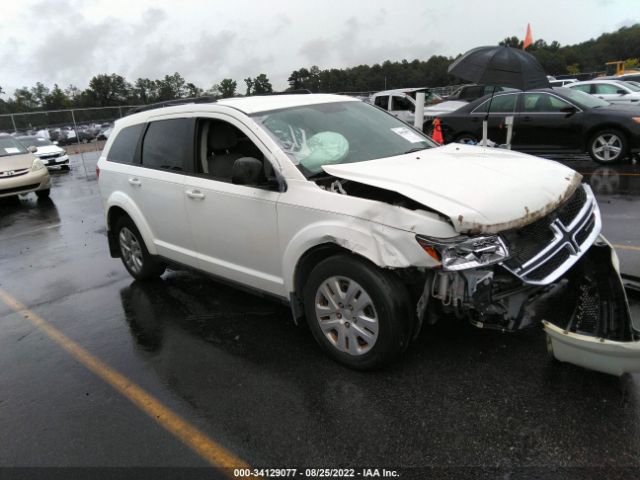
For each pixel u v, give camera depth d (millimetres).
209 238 4074
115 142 5145
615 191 7754
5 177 10773
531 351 3354
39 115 23641
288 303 3668
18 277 6055
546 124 10227
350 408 2945
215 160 4203
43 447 2879
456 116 11352
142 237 4918
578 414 2727
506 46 6531
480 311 2768
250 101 4105
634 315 3625
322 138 3725
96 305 4906
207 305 4648
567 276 3246
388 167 3367
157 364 3682
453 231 2701
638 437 2529
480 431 2670
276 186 3459
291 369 3414
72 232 8125
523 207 2865
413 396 2994
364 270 2988
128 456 2738
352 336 3219
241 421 2934
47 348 4109
